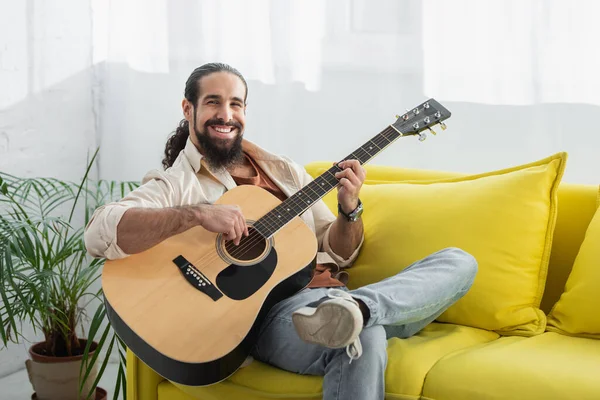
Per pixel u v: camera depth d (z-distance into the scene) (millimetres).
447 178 2488
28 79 3246
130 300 1958
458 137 2881
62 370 2742
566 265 2291
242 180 2369
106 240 2020
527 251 2219
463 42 2826
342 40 3031
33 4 3246
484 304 2191
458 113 2869
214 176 2314
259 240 2135
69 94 3428
